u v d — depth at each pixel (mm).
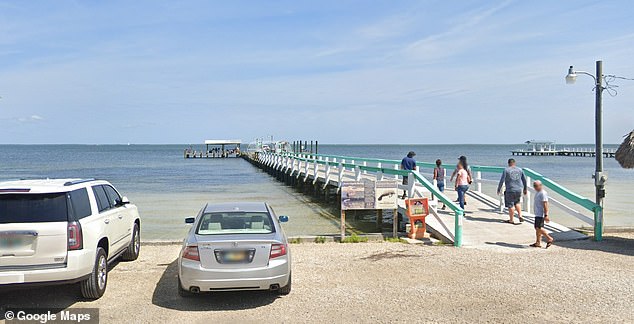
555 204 13719
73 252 6773
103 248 8047
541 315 6641
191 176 50938
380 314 6742
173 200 28172
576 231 12727
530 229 12812
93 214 7637
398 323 6391
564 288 7887
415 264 9594
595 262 9641
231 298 7559
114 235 8570
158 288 8188
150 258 10484
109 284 8430
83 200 7512
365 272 9023
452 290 7836
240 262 6945
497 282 8266
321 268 9352
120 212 9141
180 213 22609
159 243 12156
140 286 8312
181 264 7082
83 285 7328
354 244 11797
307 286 8156
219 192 33312
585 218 12430
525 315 6645
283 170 41938
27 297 7707
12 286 6496
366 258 10180
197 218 8117
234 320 6613
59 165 76500
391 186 12547
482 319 6508
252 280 6918
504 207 15492
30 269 6555
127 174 54219
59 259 6680
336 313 6809
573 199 12695
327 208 24281
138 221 10672
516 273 8852
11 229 6543
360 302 7273
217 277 6867
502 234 12328
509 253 10508
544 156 118000
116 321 6617
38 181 7730
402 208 14750
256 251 6992
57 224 6707
